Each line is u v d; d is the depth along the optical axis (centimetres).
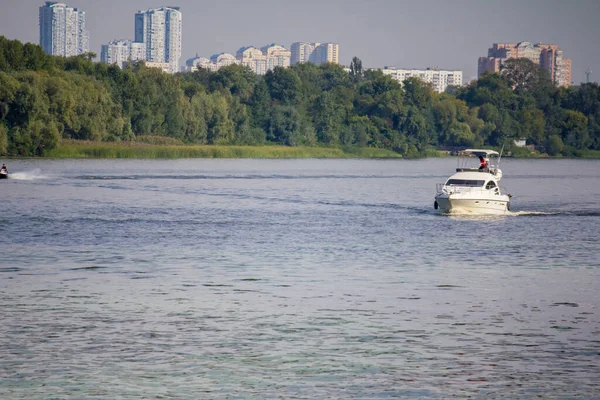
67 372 10188
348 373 10275
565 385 9875
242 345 11369
